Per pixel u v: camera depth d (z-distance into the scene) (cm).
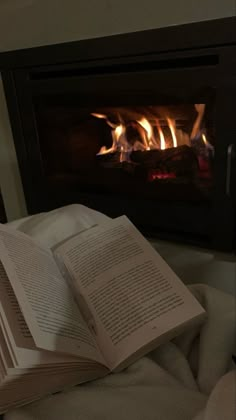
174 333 49
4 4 113
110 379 46
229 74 81
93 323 51
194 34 80
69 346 43
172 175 109
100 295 53
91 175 124
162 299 51
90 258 59
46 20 109
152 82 92
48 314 45
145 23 95
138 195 112
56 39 111
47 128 122
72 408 41
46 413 40
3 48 120
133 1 94
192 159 104
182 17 90
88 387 45
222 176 91
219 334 50
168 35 83
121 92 100
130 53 90
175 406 41
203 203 101
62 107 117
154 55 88
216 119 87
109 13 99
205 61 85
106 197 116
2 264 48
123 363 46
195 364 52
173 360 50
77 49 98
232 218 94
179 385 46
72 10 104
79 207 76
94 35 104
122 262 57
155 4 92
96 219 72
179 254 108
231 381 33
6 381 35
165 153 108
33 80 112
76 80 104
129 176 117
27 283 47
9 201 150
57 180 127
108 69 100
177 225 105
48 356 40
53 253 62
